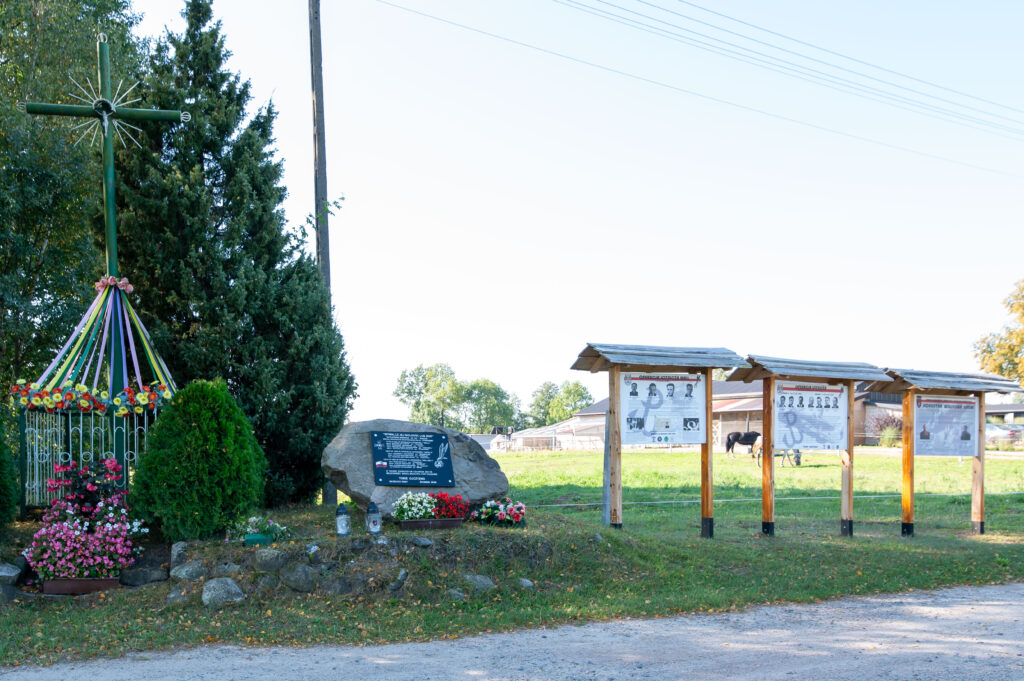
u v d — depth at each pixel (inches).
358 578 360.2
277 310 529.3
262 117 583.5
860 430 2006.6
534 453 2084.2
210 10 573.3
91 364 463.2
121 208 519.8
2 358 675.4
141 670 270.2
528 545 402.6
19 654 287.7
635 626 331.0
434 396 4005.9
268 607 341.4
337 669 270.4
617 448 492.7
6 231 600.7
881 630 324.5
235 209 542.9
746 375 549.3
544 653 289.7
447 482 464.4
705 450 512.1
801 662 277.9
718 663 276.7
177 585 358.9
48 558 362.0
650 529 537.6
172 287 511.5
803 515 647.1
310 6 602.9
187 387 417.4
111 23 872.9
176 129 536.1
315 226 587.2
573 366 506.9
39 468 456.1
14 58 709.3
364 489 446.6
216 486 403.9
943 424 579.2
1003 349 1889.8
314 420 530.0
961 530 591.2
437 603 353.4
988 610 361.7
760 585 400.8
